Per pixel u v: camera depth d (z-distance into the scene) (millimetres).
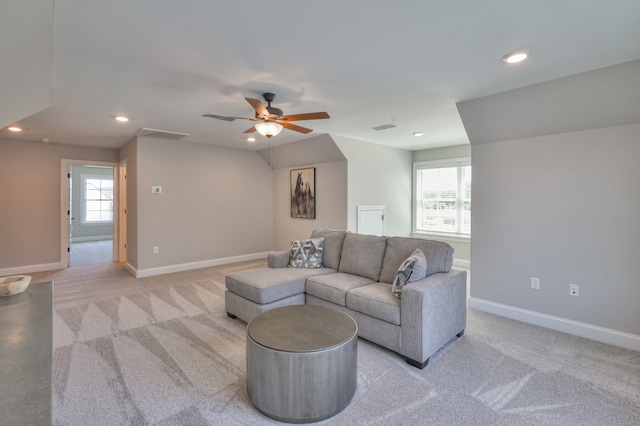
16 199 5273
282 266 3783
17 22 1494
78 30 1881
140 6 1660
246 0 1622
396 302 2553
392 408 1927
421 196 6465
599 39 2035
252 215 6559
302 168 6109
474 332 3012
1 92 2068
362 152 5492
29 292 1674
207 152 5859
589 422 1801
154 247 5238
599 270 2840
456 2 1656
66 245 5750
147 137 5098
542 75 2590
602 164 2799
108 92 2938
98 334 2953
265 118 2928
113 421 1813
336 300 2953
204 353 2604
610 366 2398
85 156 5855
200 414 1880
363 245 3438
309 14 1756
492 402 1979
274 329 2105
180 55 2227
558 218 3049
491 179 3465
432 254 2957
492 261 3494
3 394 774
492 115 3217
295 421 1816
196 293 4250
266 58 2291
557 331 3043
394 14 1763
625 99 2520
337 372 1872
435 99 3197
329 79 2680
